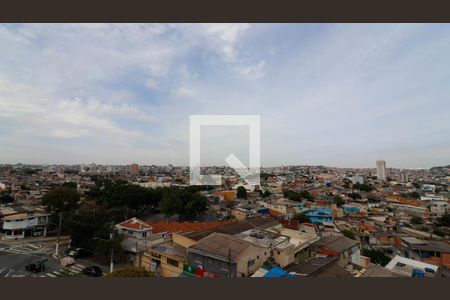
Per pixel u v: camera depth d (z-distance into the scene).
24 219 30.50
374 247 29.61
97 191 40.78
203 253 16.14
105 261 22.52
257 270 15.48
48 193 34.53
